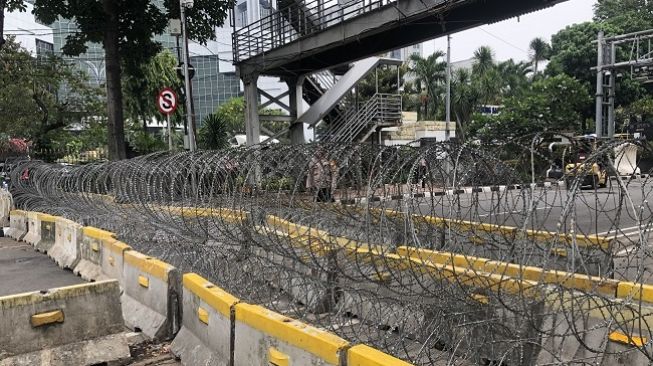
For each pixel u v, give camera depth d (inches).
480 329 176.7
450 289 179.2
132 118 1300.4
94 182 388.2
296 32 768.9
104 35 763.4
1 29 759.7
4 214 518.9
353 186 231.1
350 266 209.2
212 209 251.8
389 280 194.9
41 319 184.7
